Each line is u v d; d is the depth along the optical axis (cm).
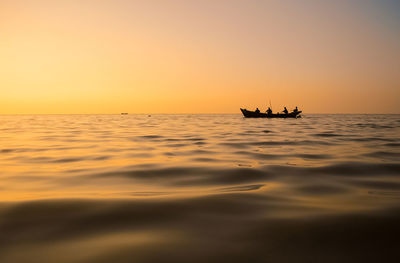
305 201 589
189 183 782
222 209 531
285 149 1562
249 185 752
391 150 1502
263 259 348
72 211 518
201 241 395
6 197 619
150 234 419
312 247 378
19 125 5188
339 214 500
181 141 2042
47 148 1648
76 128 4078
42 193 663
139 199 601
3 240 402
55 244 390
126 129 3750
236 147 1662
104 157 1288
